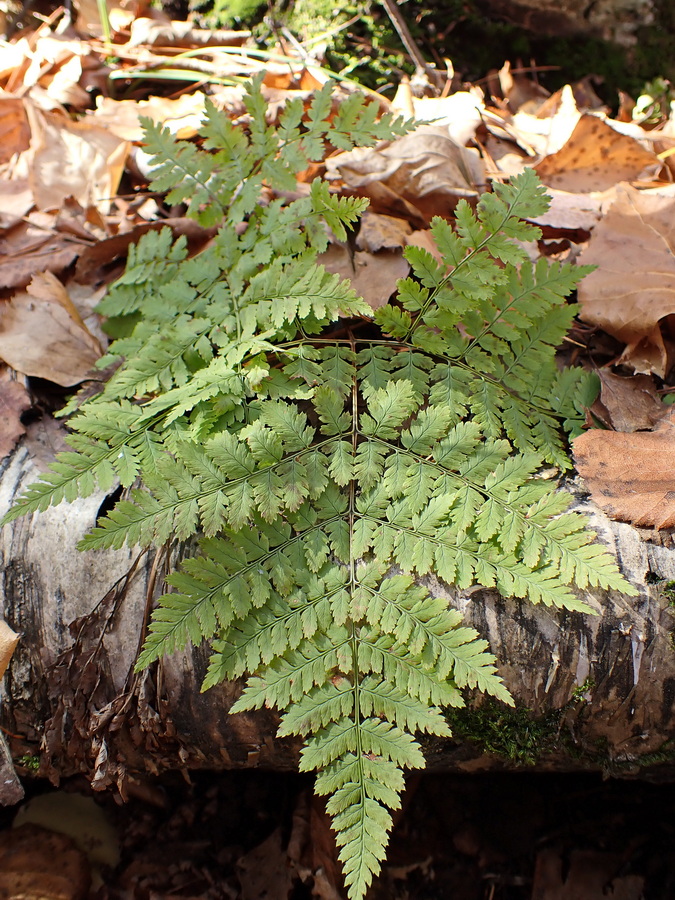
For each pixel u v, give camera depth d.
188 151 0.71
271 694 0.62
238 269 0.70
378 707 0.63
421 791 0.80
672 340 0.74
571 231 0.80
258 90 0.70
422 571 0.63
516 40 1.04
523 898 0.77
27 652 0.67
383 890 0.76
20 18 0.99
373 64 0.99
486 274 0.66
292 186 0.71
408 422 0.69
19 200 0.83
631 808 0.79
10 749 0.69
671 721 0.66
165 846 0.78
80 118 0.90
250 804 0.79
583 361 0.74
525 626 0.65
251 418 0.66
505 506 0.64
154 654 0.62
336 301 0.66
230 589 0.62
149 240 0.73
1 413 0.71
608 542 0.65
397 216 0.81
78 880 0.75
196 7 1.00
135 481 0.67
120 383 0.68
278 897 0.76
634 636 0.64
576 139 0.85
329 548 0.64
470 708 0.66
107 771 0.67
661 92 1.06
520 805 0.79
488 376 0.68
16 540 0.66
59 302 0.76
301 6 0.99
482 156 0.88
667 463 0.66
